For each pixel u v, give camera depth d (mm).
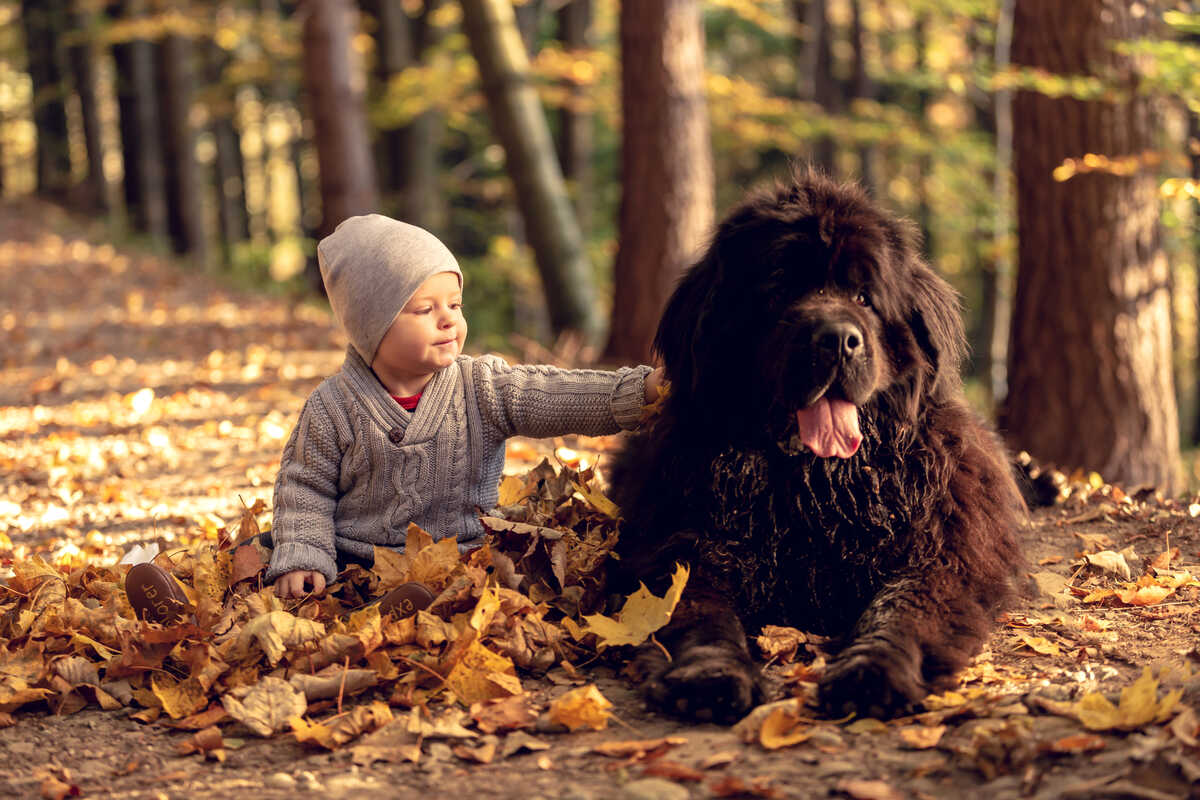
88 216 28219
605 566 3576
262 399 8297
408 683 2980
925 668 2857
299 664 2979
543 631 3172
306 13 15062
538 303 23312
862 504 3270
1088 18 6469
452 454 3465
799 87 22234
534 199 13734
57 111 33625
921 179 20734
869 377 3014
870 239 3184
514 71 13539
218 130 27938
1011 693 2789
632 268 10531
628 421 3596
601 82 17891
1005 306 14352
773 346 3096
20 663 3154
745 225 3305
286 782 2492
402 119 18016
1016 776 2295
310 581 3291
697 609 3080
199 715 2887
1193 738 2301
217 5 20938
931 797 2246
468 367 3555
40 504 5520
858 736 2598
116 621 3244
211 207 34375
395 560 3268
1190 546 4223
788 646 3156
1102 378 6594
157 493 5602
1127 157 6277
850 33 21734
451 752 2627
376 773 2539
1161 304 6695
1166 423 6727
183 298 15227
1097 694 2559
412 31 21672
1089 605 3611
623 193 10641
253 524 3844
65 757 2715
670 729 2719
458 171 23609
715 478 3340
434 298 3346
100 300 14859
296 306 14234
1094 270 6551
